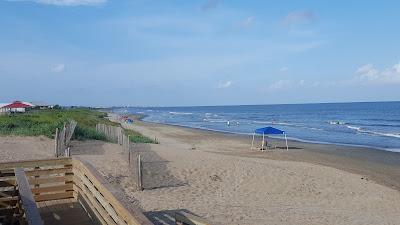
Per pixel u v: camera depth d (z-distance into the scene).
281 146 40.38
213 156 25.03
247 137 49.94
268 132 37.12
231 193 16.31
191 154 25.27
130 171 17.91
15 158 19.09
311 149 38.34
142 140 34.81
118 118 90.88
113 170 17.77
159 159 21.88
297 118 111.19
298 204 15.33
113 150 25.27
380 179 23.38
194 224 5.88
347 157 33.06
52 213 8.03
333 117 114.38
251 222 11.92
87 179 7.47
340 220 13.09
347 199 17.08
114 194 5.45
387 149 39.25
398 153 36.00
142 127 64.88
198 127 71.75
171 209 12.85
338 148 39.53
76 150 24.08
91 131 31.19
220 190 16.69
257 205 14.55
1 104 71.62
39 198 8.55
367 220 13.41
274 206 14.59
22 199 5.28
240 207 13.94
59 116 50.28
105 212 6.05
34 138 27.06
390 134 56.34
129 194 14.77
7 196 7.66
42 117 44.12
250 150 36.19
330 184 19.59
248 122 89.75
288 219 12.65
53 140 26.83
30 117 42.75
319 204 15.69
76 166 8.50
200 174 18.94
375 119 99.75
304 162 28.80
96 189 6.70
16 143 24.52
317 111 167.38
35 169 8.91
